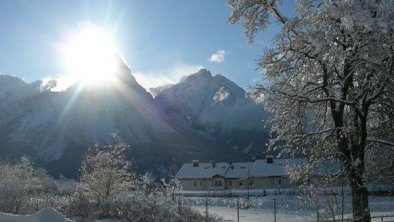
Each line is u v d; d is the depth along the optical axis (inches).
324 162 773.9
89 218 954.1
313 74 772.6
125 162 1188.5
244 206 1806.1
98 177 1142.3
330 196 528.4
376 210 1330.0
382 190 1472.7
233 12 800.9
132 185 1179.3
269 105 792.9
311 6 738.8
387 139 799.7
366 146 813.9
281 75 781.9
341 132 741.9
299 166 796.6
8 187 994.1
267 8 789.2
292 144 786.8
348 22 615.8
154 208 987.9
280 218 1344.7
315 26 689.6
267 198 1940.2
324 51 665.0
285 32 737.6
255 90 783.7
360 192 687.7
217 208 1797.5
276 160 3474.4
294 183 799.7
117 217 963.3
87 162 1224.8
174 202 1066.7
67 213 1002.1
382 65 653.9
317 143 780.6
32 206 1020.5
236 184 3585.1
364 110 719.7
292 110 789.2
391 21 607.5
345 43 668.1
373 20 603.8
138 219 944.3
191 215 1005.8
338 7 625.0
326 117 834.2
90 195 1114.7
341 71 737.6
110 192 1140.5
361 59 652.7
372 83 685.9
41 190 1552.7
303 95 760.3
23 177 1200.2
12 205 970.1
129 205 991.6
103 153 1174.3
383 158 812.6
